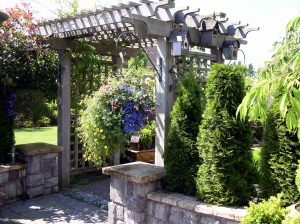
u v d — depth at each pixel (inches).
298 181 94.4
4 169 183.8
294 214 90.8
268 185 121.3
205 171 129.6
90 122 144.5
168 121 151.2
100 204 187.2
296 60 57.4
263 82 57.2
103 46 234.4
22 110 202.4
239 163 127.0
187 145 137.9
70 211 179.0
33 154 193.9
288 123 57.1
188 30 150.4
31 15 195.9
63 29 194.1
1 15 126.8
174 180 141.0
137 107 140.1
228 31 177.3
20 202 190.7
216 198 126.2
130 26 176.7
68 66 217.0
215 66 129.5
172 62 151.9
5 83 188.7
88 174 250.5
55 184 209.3
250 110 60.7
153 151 270.7
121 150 158.7
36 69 201.9
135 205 140.9
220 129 126.1
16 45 191.0
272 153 119.5
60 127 218.4
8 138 196.9
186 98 139.6
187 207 127.0
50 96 215.8
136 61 241.1
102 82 239.1
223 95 126.6
